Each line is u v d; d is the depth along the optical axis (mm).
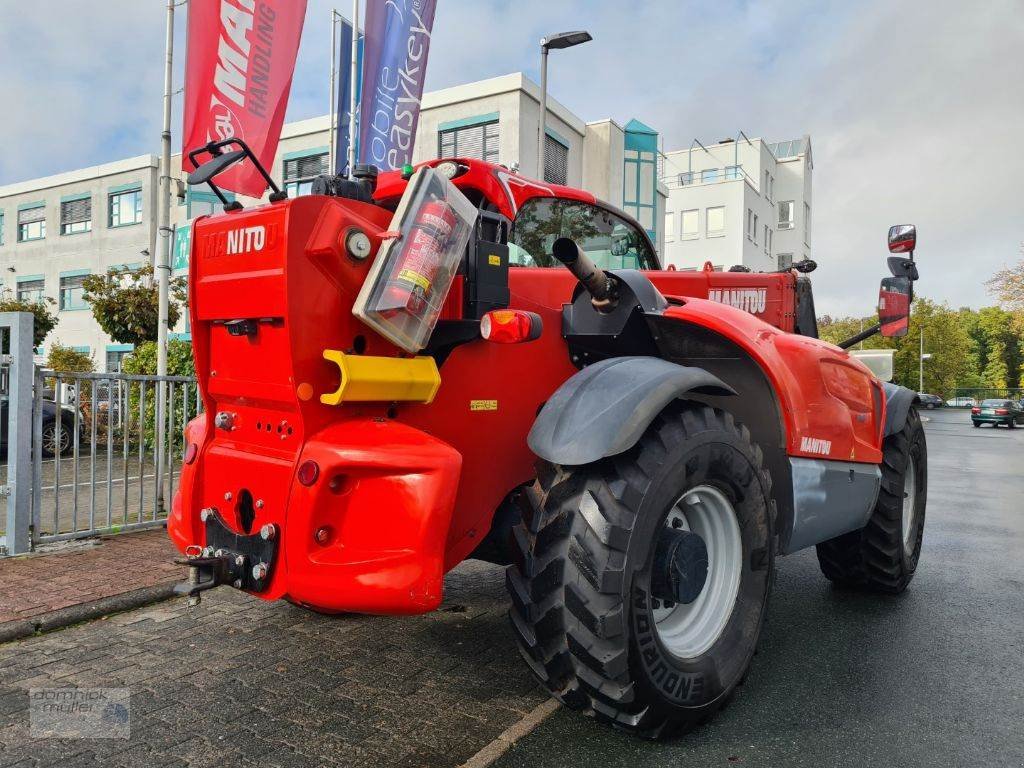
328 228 2270
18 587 4086
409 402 2488
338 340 2334
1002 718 2660
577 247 2498
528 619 2361
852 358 3770
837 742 2471
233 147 6582
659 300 2902
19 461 4840
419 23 9125
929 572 4887
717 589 2701
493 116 20609
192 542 2713
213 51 6387
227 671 3033
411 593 2168
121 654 3227
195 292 2654
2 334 5062
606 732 2518
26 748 2385
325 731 2504
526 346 2924
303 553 2250
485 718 2611
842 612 3973
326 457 2227
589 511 2275
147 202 27047
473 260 2539
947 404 67062
